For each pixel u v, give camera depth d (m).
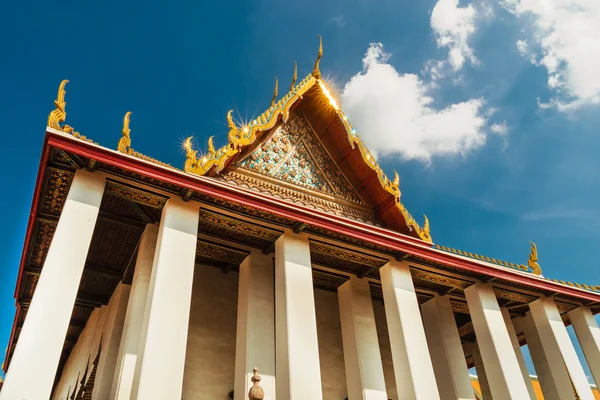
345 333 10.76
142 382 6.29
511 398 9.80
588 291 12.52
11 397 5.50
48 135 7.04
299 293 8.57
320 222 9.17
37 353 5.88
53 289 6.39
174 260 7.58
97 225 9.39
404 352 9.13
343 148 11.98
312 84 11.88
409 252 10.09
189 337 9.91
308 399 7.50
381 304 13.44
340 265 11.13
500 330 10.77
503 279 11.35
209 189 8.21
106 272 10.84
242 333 9.12
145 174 7.71
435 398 8.70
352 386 9.91
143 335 6.83
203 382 9.53
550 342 11.85
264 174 10.66
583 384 11.17
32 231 9.09
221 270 11.13
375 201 12.02
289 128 11.70
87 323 13.05
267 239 9.65
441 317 12.13
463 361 11.58
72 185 7.39
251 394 6.07
